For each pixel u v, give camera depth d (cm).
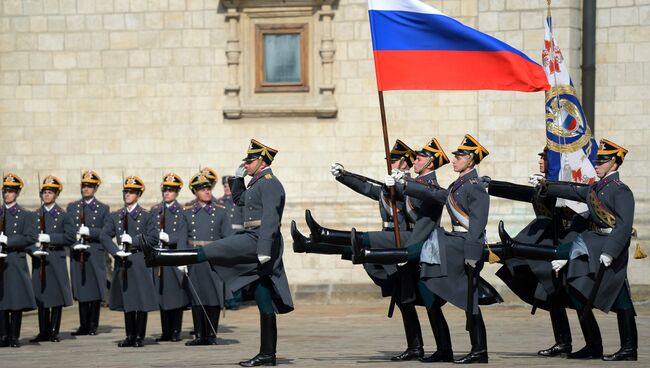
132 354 3173
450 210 2669
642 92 4603
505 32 4728
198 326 3500
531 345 3250
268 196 2658
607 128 4641
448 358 2723
